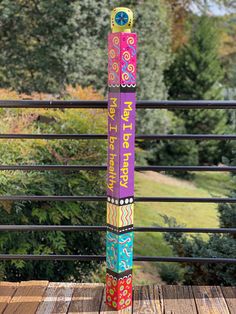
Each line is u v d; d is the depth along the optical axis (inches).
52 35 336.5
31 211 131.4
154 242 226.5
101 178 144.9
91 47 338.3
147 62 379.2
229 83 408.5
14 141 134.2
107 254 73.6
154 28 377.7
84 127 147.9
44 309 73.8
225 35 514.6
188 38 473.1
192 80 426.9
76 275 148.7
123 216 69.9
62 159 139.8
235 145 159.9
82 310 73.5
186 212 284.4
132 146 68.8
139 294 79.2
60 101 76.0
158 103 75.2
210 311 73.7
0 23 338.6
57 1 325.7
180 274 165.5
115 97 66.7
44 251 133.3
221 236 142.3
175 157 397.7
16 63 347.9
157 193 336.8
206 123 406.0
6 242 128.5
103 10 334.0
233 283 130.1
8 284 82.9
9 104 76.1
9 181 121.9
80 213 139.5
